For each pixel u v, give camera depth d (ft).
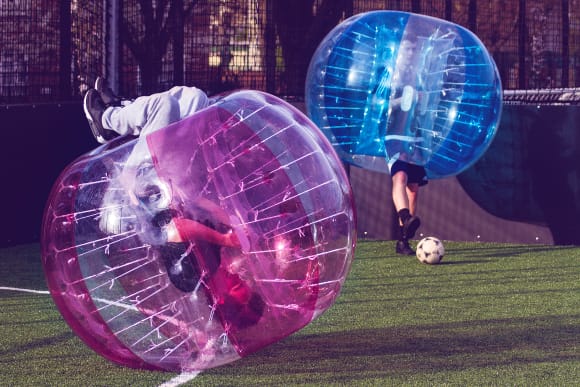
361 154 30.71
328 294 17.65
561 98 39.19
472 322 22.00
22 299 25.17
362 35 30.55
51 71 35.40
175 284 16.52
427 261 30.71
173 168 16.60
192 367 17.25
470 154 30.27
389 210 37.06
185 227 16.39
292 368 17.79
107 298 16.74
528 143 35.29
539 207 35.37
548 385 16.65
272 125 17.47
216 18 36.91
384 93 29.86
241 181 16.72
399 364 18.07
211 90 37.11
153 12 36.40
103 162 17.20
